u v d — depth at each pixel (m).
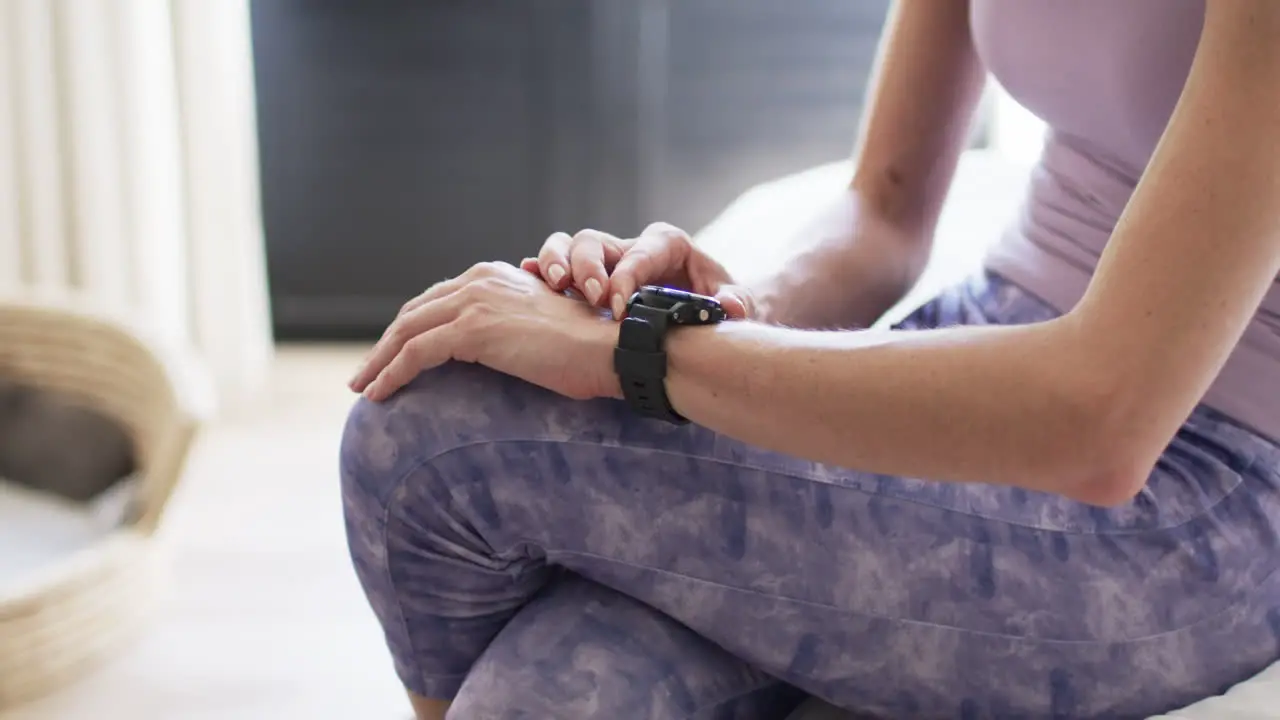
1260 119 0.72
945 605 0.87
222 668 1.74
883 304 1.18
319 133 2.70
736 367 0.83
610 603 0.93
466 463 0.89
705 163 2.77
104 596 1.70
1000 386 0.77
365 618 1.87
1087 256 0.97
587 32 2.66
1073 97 0.94
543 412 0.89
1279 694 0.86
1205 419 0.93
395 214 2.76
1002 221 1.75
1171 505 0.89
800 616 0.89
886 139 1.19
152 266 2.47
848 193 1.22
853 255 1.15
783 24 2.67
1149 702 0.89
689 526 0.88
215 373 2.54
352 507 0.93
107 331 1.99
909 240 1.20
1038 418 0.76
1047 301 1.00
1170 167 0.74
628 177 2.77
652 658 0.90
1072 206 0.99
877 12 2.67
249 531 2.10
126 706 1.66
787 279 1.13
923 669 0.89
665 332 0.85
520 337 0.88
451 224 2.78
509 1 2.63
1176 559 0.88
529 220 2.79
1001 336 0.79
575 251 0.96
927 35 1.15
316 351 2.81
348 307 2.82
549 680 0.88
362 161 2.72
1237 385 0.92
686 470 0.88
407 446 0.89
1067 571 0.87
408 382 0.91
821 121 2.74
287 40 2.63
